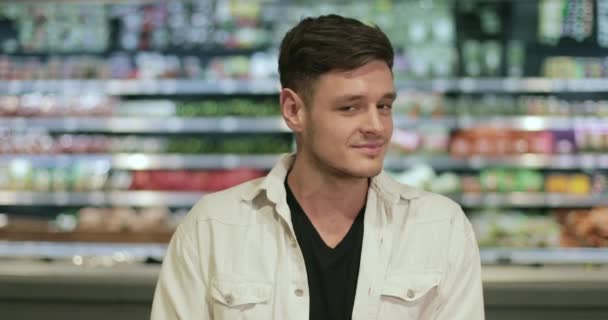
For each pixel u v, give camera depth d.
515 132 6.93
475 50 7.08
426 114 7.01
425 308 2.10
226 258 2.12
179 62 7.57
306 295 2.06
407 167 7.21
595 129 6.93
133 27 7.50
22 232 6.41
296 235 2.13
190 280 2.13
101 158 7.43
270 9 7.45
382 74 1.97
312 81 1.99
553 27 7.10
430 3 7.14
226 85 7.34
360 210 2.17
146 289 4.19
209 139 7.57
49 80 7.41
